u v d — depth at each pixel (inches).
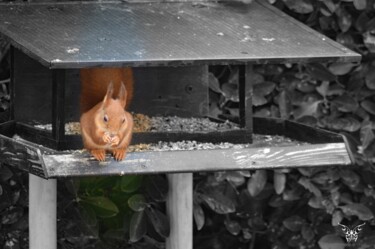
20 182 271.9
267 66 289.6
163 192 267.4
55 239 249.6
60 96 219.6
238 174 287.1
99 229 284.2
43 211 245.6
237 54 214.7
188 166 213.9
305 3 283.6
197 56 210.2
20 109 252.8
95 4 255.6
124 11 249.3
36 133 234.8
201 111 265.1
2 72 268.7
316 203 291.3
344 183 293.1
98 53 207.2
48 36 220.7
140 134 231.1
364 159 289.9
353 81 289.9
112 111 204.7
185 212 262.7
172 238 265.9
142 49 213.2
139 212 270.8
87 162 206.4
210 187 288.2
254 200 299.9
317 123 289.1
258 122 258.4
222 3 263.0
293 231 298.4
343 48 226.1
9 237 274.2
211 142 234.7
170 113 263.7
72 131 240.7
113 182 276.5
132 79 236.5
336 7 286.4
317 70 286.4
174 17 246.1
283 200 297.3
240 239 306.8
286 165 221.8
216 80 283.9
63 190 273.0
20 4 251.3
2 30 225.3
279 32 237.3
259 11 256.4
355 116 292.0
